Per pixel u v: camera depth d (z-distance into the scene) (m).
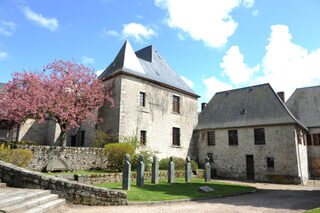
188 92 20.00
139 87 16.09
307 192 11.30
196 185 11.26
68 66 14.06
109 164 12.72
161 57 21.59
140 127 15.58
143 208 6.39
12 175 7.11
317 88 24.05
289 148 16.45
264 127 17.78
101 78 16.67
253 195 9.77
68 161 11.53
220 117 20.80
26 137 17.23
